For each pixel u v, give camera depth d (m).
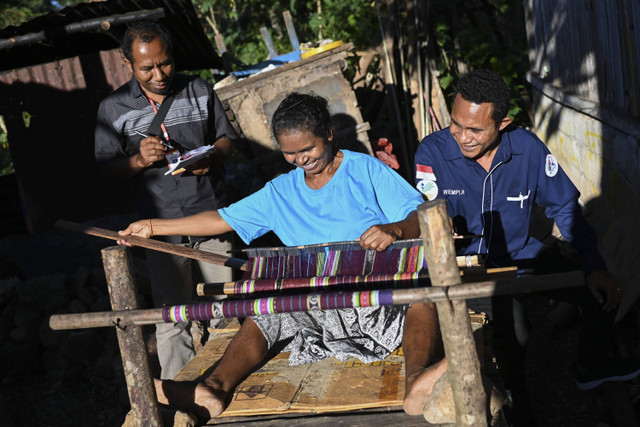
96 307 5.99
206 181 3.80
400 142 7.63
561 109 7.15
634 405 3.67
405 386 2.50
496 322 3.38
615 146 5.19
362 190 2.87
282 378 2.76
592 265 3.06
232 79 6.32
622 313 4.14
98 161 3.76
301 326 3.00
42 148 8.23
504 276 2.66
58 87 8.19
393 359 2.81
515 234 3.26
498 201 3.17
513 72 8.46
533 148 3.06
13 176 8.35
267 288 2.75
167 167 3.68
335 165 2.88
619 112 4.97
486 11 8.77
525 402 3.53
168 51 3.48
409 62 7.99
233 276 4.04
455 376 2.16
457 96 2.86
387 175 2.87
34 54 5.86
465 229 3.30
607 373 3.24
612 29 5.06
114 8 4.98
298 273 2.85
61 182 8.34
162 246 2.96
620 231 4.83
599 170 5.74
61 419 5.30
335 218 2.90
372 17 9.09
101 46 6.29
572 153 6.77
